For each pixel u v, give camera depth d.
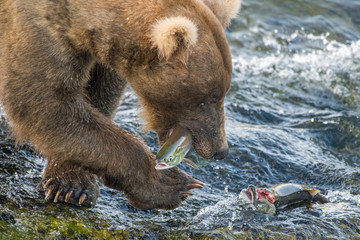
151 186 10.50
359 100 17.88
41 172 11.71
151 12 9.87
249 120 15.96
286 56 20.41
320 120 16.03
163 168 9.99
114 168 10.18
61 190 10.84
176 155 10.13
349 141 15.45
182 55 9.34
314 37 21.84
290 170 13.38
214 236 10.41
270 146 14.04
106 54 10.14
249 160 13.44
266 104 16.89
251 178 12.98
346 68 19.59
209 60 9.84
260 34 21.70
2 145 12.34
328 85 18.55
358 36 22.27
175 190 10.73
